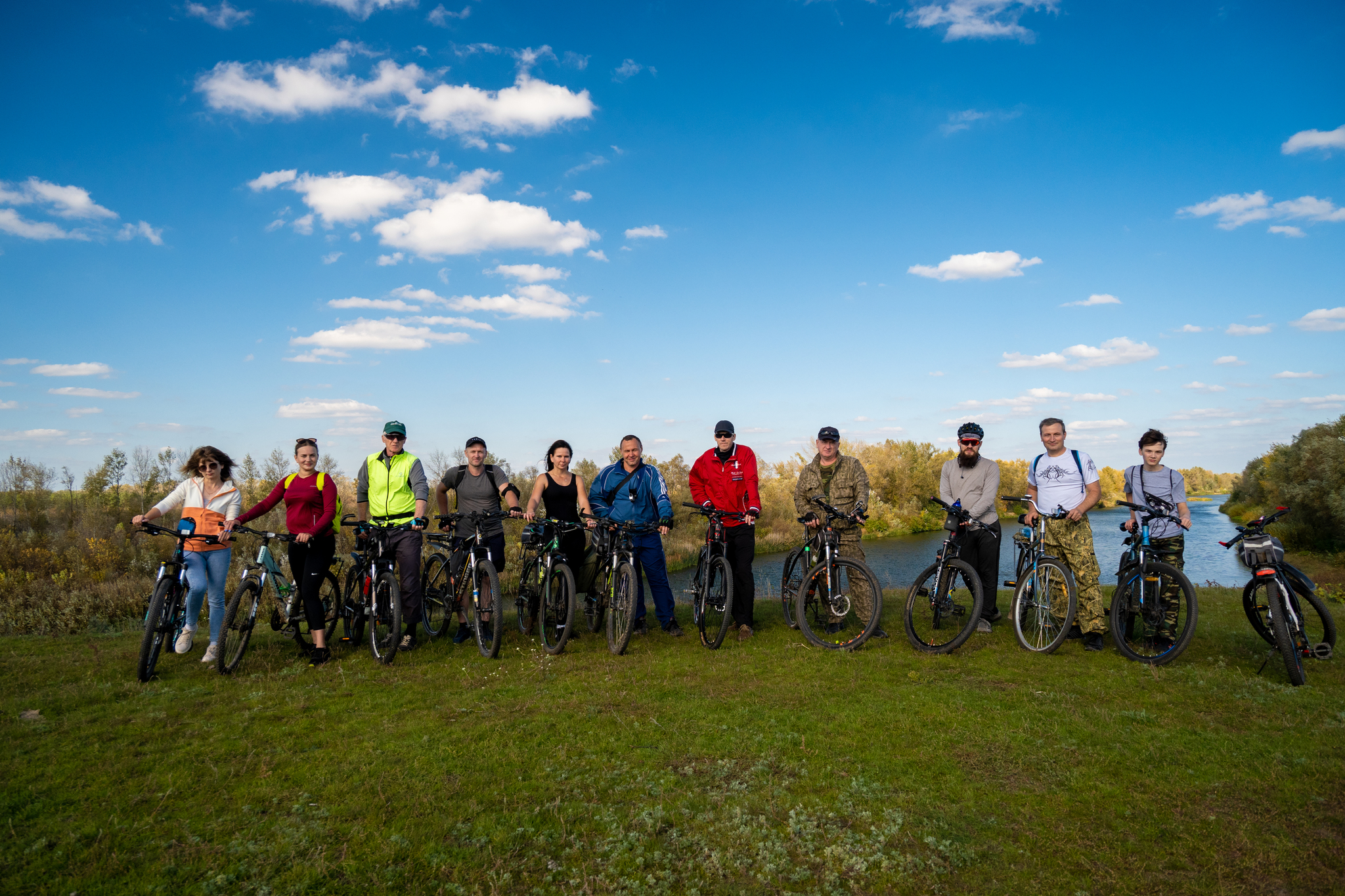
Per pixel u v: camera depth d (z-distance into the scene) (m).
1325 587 13.07
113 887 2.83
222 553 6.30
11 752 4.20
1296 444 29.67
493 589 6.56
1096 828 3.27
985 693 5.12
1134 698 4.97
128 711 4.96
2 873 2.91
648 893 2.83
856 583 6.78
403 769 3.93
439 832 3.25
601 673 5.88
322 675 5.93
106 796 3.61
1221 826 3.25
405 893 2.82
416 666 6.22
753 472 7.36
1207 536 34.94
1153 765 3.88
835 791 3.63
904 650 6.50
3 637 8.49
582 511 7.60
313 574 6.39
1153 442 6.59
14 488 20.70
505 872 2.94
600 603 7.45
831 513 6.92
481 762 4.01
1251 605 5.88
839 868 3.00
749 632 7.32
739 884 2.90
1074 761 3.94
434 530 12.92
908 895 2.83
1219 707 4.76
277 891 2.81
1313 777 3.68
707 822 3.34
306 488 6.57
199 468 6.30
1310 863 2.95
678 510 28.92
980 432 7.43
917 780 3.74
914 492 52.62
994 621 7.39
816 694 5.17
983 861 3.04
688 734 4.42
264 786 3.71
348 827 3.31
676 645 7.00
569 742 4.33
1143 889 2.82
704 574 7.00
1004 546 29.00
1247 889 2.81
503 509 7.66
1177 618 6.04
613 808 3.47
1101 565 22.22
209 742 4.36
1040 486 6.80
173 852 3.10
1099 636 6.39
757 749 4.17
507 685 5.56
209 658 6.19
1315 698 4.85
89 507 19.44
